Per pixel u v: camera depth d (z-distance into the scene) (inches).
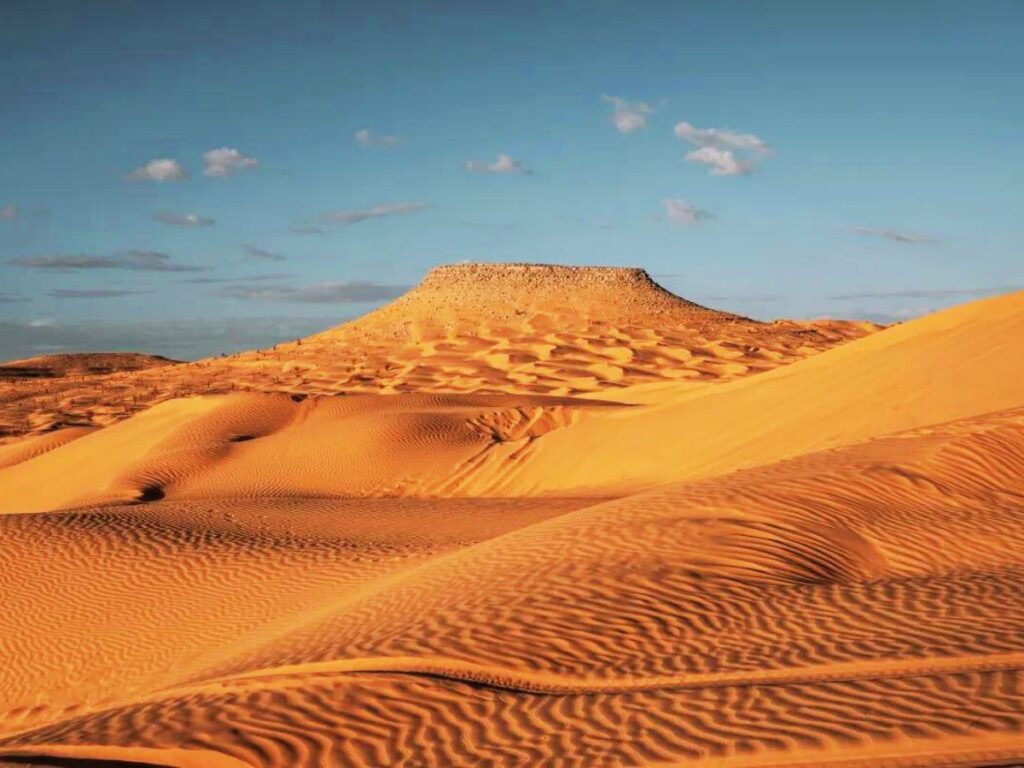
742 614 359.3
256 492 1366.9
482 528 847.7
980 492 520.1
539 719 282.5
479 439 1465.3
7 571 743.7
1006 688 255.1
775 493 509.4
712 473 990.4
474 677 327.0
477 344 4274.1
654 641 339.0
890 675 278.4
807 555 433.4
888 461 555.2
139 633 616.1
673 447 1137.4
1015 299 1102.4
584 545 462.9
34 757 310.2
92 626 639.1
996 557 425.1
